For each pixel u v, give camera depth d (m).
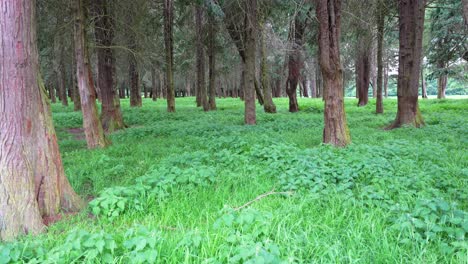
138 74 26.72
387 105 23.42
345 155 6.55
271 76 35.94
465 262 2.60
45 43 14.63
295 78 19.84
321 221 3.53
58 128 13.73
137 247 2.63
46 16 12.73
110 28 12.32
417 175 4.81
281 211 3.68
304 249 2.89
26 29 3.60
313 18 14.45
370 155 6.16
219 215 3.67
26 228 3.39
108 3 11.91
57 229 3.52
